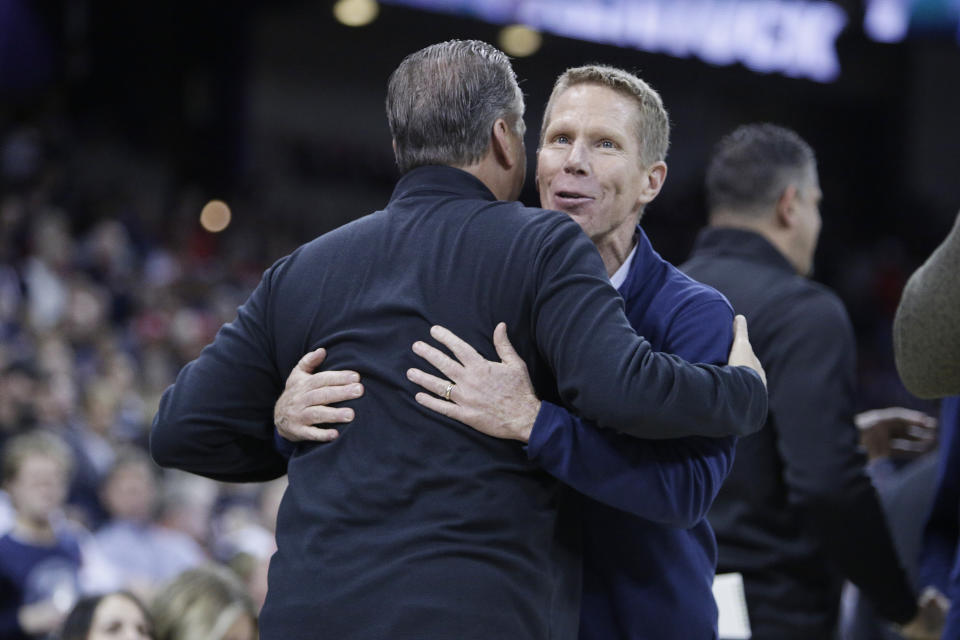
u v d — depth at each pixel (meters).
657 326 5.85
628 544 5.79
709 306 5.80
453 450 5.13
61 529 15.86
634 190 5.98
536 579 5.11
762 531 7.91
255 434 5.91
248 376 5.77
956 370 4.82
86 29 46.66
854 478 7.62
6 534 15.10
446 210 5.55
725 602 7.71
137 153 47.16
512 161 5.84
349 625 4.95
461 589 4.93
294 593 5.10
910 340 4.89
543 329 5.20
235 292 38.66
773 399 7.80
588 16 48.84
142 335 30.67
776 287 8.03
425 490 5.09
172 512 19.17
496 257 5.35
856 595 9.70
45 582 15.00
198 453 5.83
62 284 31.17
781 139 8.52
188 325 31.39
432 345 5.27
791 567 7.87
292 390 5.47
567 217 5.45
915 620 7.89
